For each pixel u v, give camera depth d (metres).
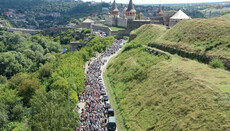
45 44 168.12
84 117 44.69
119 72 71.50
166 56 63.03
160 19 159.50
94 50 111.19
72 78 57.25
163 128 36.72
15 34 169.75
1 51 154.25
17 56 117.19
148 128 38.94
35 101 41.03
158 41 77.44
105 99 54.56
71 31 191.88
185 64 52.38
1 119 43.69
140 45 87.62
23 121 48.16
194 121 33.56
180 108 37.81
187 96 39.41
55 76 60.50
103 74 78.00
